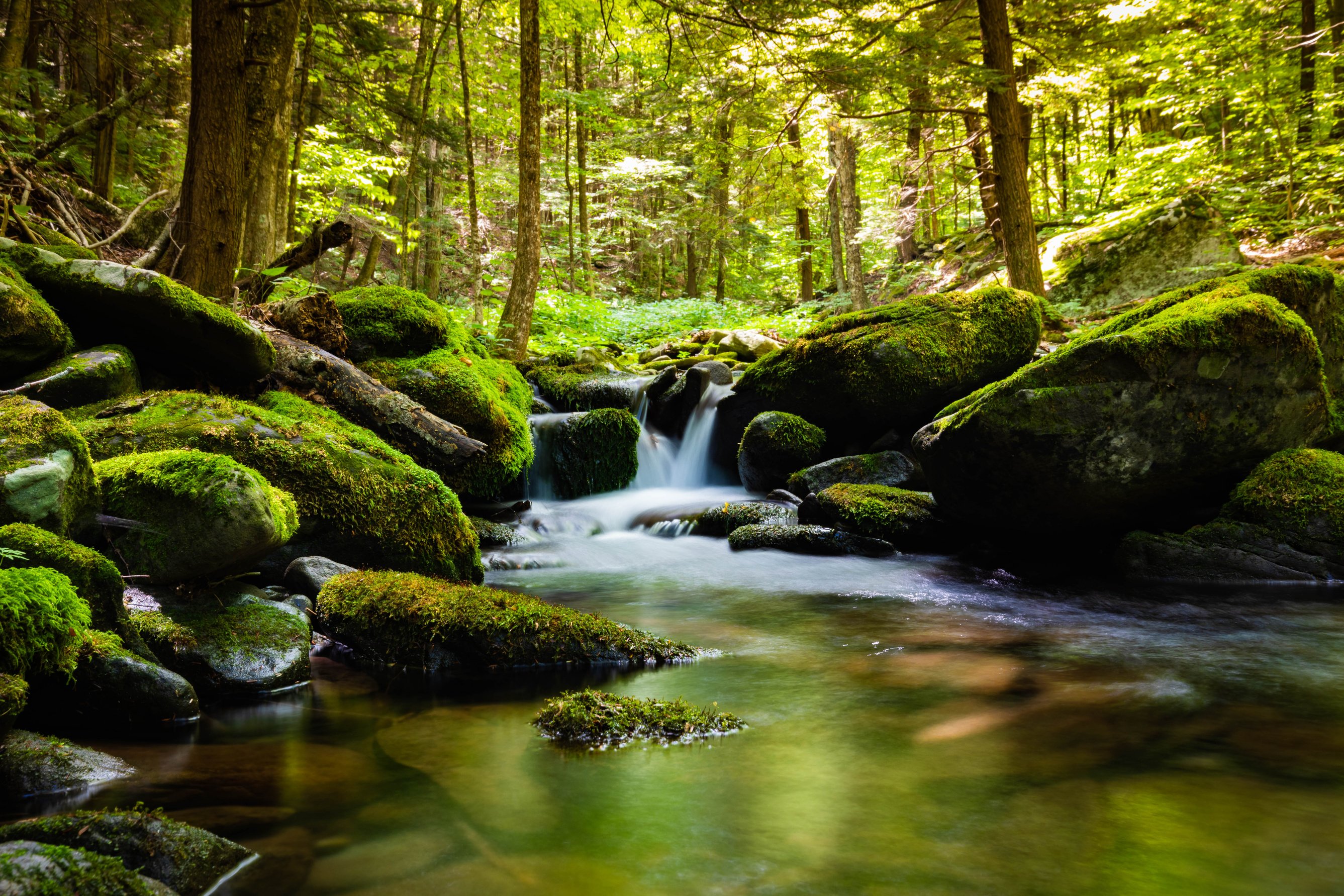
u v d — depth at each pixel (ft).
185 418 16.14
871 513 22.91
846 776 8.68
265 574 15.57
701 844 7.14
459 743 9.61
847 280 69.00
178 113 48.91
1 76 37.55
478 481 25.18
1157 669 12.61
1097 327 22.66
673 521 26.35
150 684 9.82
